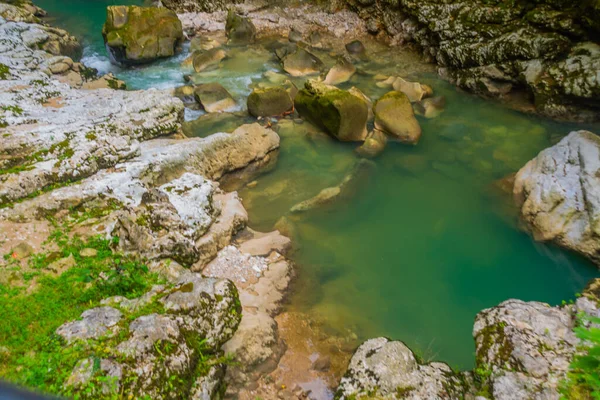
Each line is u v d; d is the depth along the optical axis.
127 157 7.46
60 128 7.64
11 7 15.13
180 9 17.56
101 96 9.53
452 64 12.67
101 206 6.48
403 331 6.16
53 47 13.04
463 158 9.47
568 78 10.41
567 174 7.52
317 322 6.14
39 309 4.86
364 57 13.99
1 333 4.51
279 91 10.49
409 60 13.88
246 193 8.45
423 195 8.55
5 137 7.10
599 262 6.89
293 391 5.25
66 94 9.59
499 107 11.35
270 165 9.09
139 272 5.63
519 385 4.21
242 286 6.32
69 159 6.85
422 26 13.88
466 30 12.55
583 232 6.96
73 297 5.08
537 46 11.07
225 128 10.17
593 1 10.52
